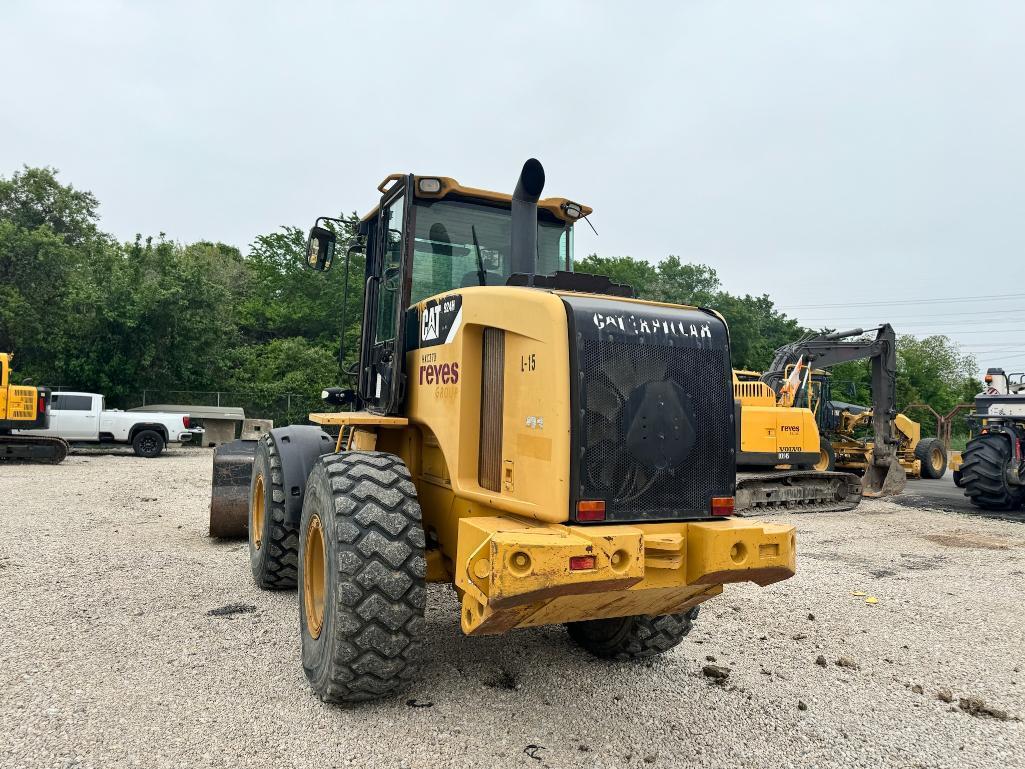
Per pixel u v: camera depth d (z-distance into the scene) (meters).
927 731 3.60
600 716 3.60
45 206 35.19
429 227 4.73
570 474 3.09
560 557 2.84
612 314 3.30
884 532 9.41
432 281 4.70
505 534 2.90
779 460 11.04
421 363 4.25
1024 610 5.74
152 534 7.82
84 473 14.14
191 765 2.99
